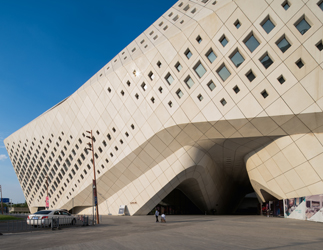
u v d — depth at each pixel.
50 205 41.50
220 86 18.73
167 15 23.62
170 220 19.41
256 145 20.52
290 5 15.64
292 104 16.16
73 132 31.77
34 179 46.09
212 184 29.36
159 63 21.86
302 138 17.12
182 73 20.55
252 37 17.19
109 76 25.92
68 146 33.34
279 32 16.02
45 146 38.38
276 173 20.09
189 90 20.39
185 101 20.72
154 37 23.17
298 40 15.48
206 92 19.47
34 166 44.00
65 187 36.50
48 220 14.12
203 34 19.02
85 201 34.53
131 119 24.91
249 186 41.78
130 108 24.75
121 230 11.88
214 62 18.75
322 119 15.65
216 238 8.22
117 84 25.34
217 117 19.08
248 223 14.95
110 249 6.52
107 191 30.58
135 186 27.59
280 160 19.14
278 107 16.64
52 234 10.78
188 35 19.73
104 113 27.19
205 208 33.53
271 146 19.28
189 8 21.81
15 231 12.44
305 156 17.33
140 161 26.00
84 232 11.39
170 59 21.02
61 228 13.81
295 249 5.94
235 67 17.88
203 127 20.48
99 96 27.31
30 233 11.38
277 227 12.09
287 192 19.80
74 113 30.84
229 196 38.34
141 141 24.59
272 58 16.52
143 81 23.20
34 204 49.16
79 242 7.94
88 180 31.58
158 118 22.75
